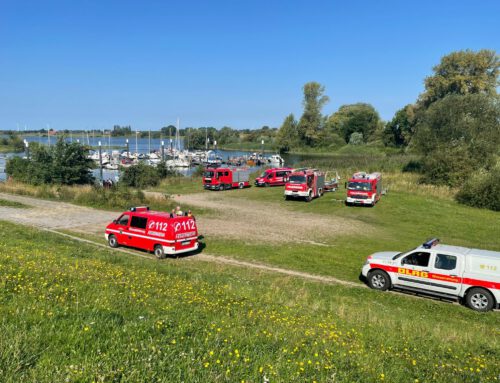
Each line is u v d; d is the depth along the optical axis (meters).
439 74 83.88
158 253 18.59
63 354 4.92
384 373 6.00
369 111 138.12
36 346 5.04
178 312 7.73
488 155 41.25
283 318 8.52
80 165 47.16
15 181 46.19
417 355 7.34
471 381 6.27
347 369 5.93
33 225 25.11
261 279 14.90
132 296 8.54
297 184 36.91
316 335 7.53
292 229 25.70
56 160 45.59
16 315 6.07
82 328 5.81
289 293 12.49
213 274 14.64
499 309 13.18
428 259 14.16
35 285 8.27
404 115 113.88
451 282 13.55
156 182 51.16
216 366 5.12
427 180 42.94
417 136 48.56
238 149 147.12
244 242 21.88
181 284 11.02
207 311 8.31
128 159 86.25
